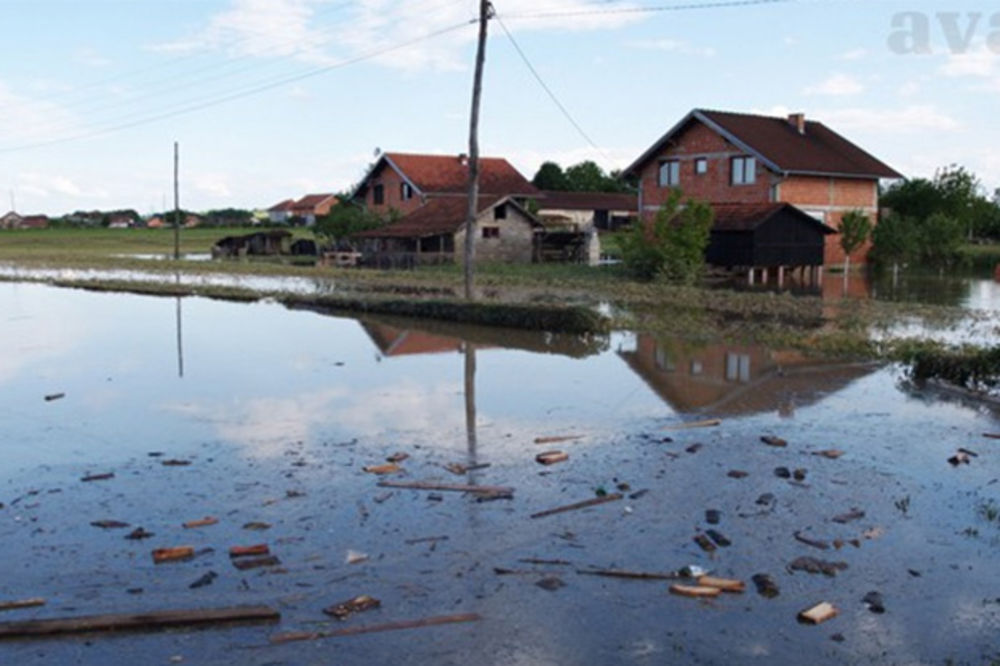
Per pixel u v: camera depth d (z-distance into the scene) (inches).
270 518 342.3
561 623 257.9
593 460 414.9
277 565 297.9
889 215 1776.6
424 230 1825.8
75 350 764.6
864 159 1738.4
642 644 246.2
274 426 487.5
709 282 1396.4
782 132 1690.5
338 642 247.3
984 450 429.1
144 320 983.6
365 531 327.9
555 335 840.9
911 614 263.3
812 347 732.0
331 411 522.9
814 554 305.9
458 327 906.1
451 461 416.2
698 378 614.2
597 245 1882.4
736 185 1609.3
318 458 422.9
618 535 323.0
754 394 558.6
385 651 242.5
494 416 507.2
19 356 732.7
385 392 577.3
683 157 1701.5
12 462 421.4
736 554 306.0
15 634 248.5
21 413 521.7
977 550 310.0
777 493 367.6
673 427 474.9
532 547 312.7
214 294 1247.5
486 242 1857.8
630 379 614.5
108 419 506.0
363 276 1544.0
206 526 334.6
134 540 321.1
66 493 374.6
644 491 369.4
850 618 260.8
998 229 2417.6
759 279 1449.3
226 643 246.5
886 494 366.3
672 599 273.0
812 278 1480.1
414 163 2220.7
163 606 268.1
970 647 244.5
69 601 272.1
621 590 279.0
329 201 4867.1
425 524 334.6
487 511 347.9
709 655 240.4
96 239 3627.0
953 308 964.0
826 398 544.4
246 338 837.2
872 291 1242.0
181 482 388.2
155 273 1727.4
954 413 504.1
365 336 847.7
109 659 238.1
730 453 424.8
